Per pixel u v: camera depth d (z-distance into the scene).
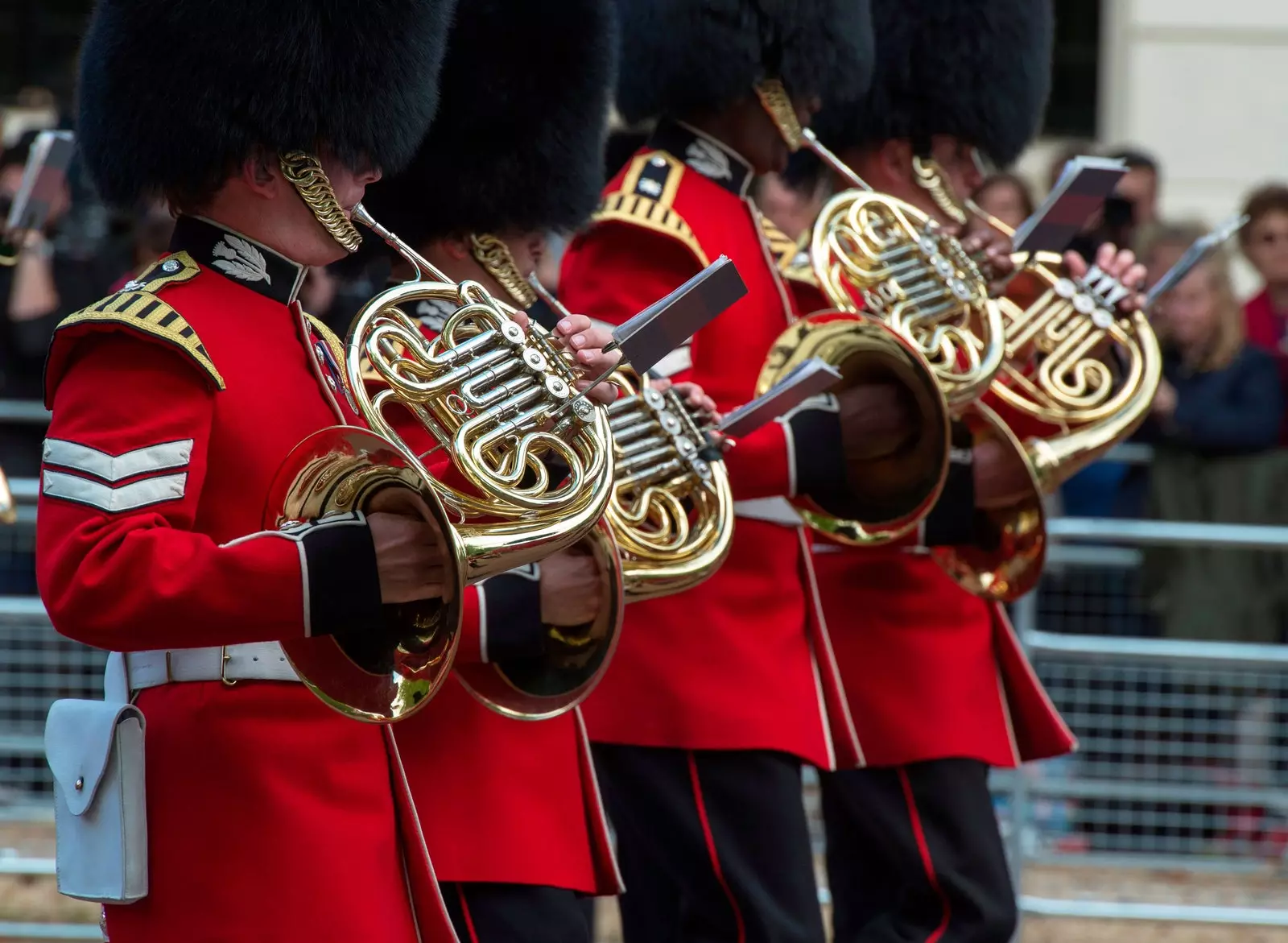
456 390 7.67
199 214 7.92
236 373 7.67
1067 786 16.02
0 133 21.05
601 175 10.24
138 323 7.34
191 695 7.78
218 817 7.68
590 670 8.77
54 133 11.98
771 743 10.70
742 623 10.84
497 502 7.64
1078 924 16.33
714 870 10.65
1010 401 11.89
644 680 10.73
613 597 8.76
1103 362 12.69
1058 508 18.50
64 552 7.20
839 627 12.00
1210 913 15.15
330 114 7.89
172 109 7.77
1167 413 17.59
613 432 9.21
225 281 7.86
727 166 11.30
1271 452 17.45
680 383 9.93
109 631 7.16
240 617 7.16
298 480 7.35
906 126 12.48
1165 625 16.48
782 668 10.90
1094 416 11.82
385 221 9.70
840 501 10.59
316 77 7.83
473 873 8.86
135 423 7.33
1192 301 17.59
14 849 15.63
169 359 7.44
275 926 7.62
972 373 10.97
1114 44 27.27
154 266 7.91
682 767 10.74
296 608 7.21
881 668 11.88
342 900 7.72
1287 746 15.95
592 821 9.51
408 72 8.14
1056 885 16.47
